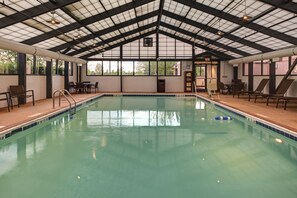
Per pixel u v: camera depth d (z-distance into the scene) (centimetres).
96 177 379
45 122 809
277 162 446
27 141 586
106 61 1978
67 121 830
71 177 378
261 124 736
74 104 1138
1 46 787
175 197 316
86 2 902
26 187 343
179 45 1952
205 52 1944
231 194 324
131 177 379
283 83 1159
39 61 1338
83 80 1981
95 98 1558
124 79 1992
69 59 1453
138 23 1498
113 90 1994
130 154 490
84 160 455
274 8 859
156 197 316
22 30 954
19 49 891
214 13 1062
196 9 1089
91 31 1245
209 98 1440
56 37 1173
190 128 723
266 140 596
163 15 1423
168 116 930
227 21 1157
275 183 357
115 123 795
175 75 1988
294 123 652
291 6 750
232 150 516
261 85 1414
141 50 1956
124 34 1636
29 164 434
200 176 383
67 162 445
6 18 765
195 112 1030
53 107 982
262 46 1364
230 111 1023
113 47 1942
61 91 1029
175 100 1511
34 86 1274
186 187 345
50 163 441
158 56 1955
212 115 954
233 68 1961
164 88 1961
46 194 323
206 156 477
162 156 477
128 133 662
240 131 687
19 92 1017
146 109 1118
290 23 973
